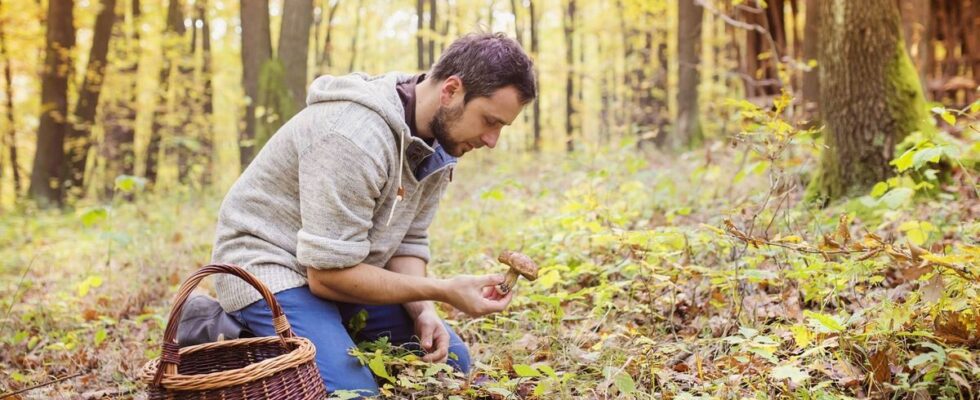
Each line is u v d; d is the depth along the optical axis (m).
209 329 2.63
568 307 3.46
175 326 1.97
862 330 2.45
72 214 10.74
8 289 4.90
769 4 12.23
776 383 2.34
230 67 21.47
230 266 2.13
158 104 15.27
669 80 19.14
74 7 15.00
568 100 23.12
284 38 9.55
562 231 4.43
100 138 16.05
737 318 2.84
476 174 11.19
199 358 2.39
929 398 2.12
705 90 16.45
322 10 25.47
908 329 2.41
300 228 2.58
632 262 3.37
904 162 2.97
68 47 13.97
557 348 2.88
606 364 2.61
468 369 2.75
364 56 31.00
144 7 18.00
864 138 5.00
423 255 2.96
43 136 13.65
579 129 25.22
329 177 2.39
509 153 15.73
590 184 4.98
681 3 13.58
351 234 2.42
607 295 3.10
